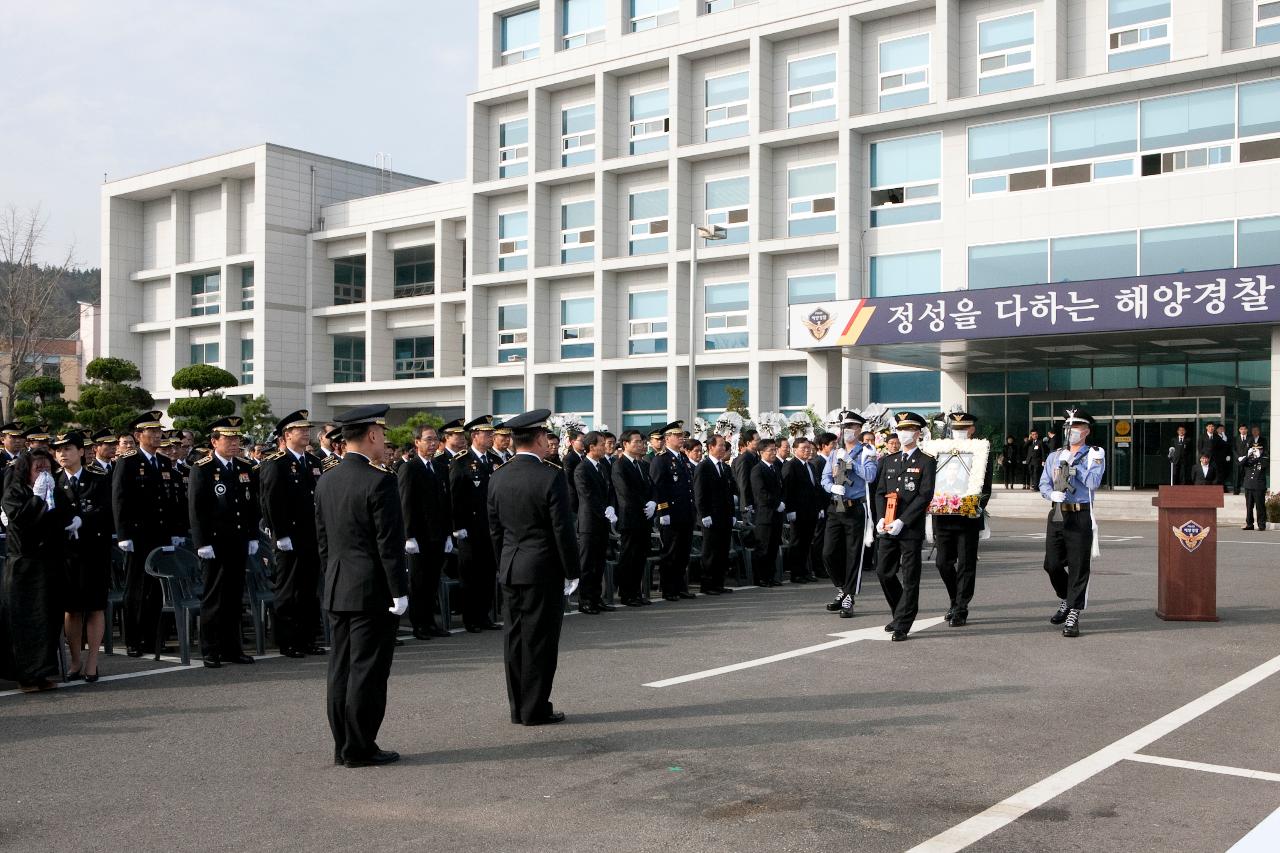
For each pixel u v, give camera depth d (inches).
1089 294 983.0
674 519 537.3
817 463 629.0
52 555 341.1
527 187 1622.8
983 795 224.7
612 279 1565.0
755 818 212.1
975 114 1261.1
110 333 2192.4
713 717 292.0
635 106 1545.3
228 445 386.0
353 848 198.1
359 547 253.8
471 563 452.1
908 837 201.2
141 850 199.0
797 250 1392.7
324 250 2023.9
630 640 416.2
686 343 1492.4
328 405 2025.1
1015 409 1310.3
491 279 1663.4
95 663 357.7
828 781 235.0
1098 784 231.1
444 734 279.1
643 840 200.5
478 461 460.4
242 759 259.0
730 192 1467.8
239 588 387.5
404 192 1887.3
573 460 576.4
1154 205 1157.1
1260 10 1106.7
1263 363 1166.3
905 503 418.6
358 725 248.8
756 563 594.6
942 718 287.7
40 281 2094.0
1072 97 1195.9
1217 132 1125.7
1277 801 219.8
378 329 1939.0
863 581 606.5
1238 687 319.9
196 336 2140.7
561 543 283.9
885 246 1327.5
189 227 2161.7
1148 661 360.5
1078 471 412.8
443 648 412.8
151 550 411.2
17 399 1996.8
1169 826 205.9
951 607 448.5
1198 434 1185.4
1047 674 342.0
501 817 214.4
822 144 1391.5
